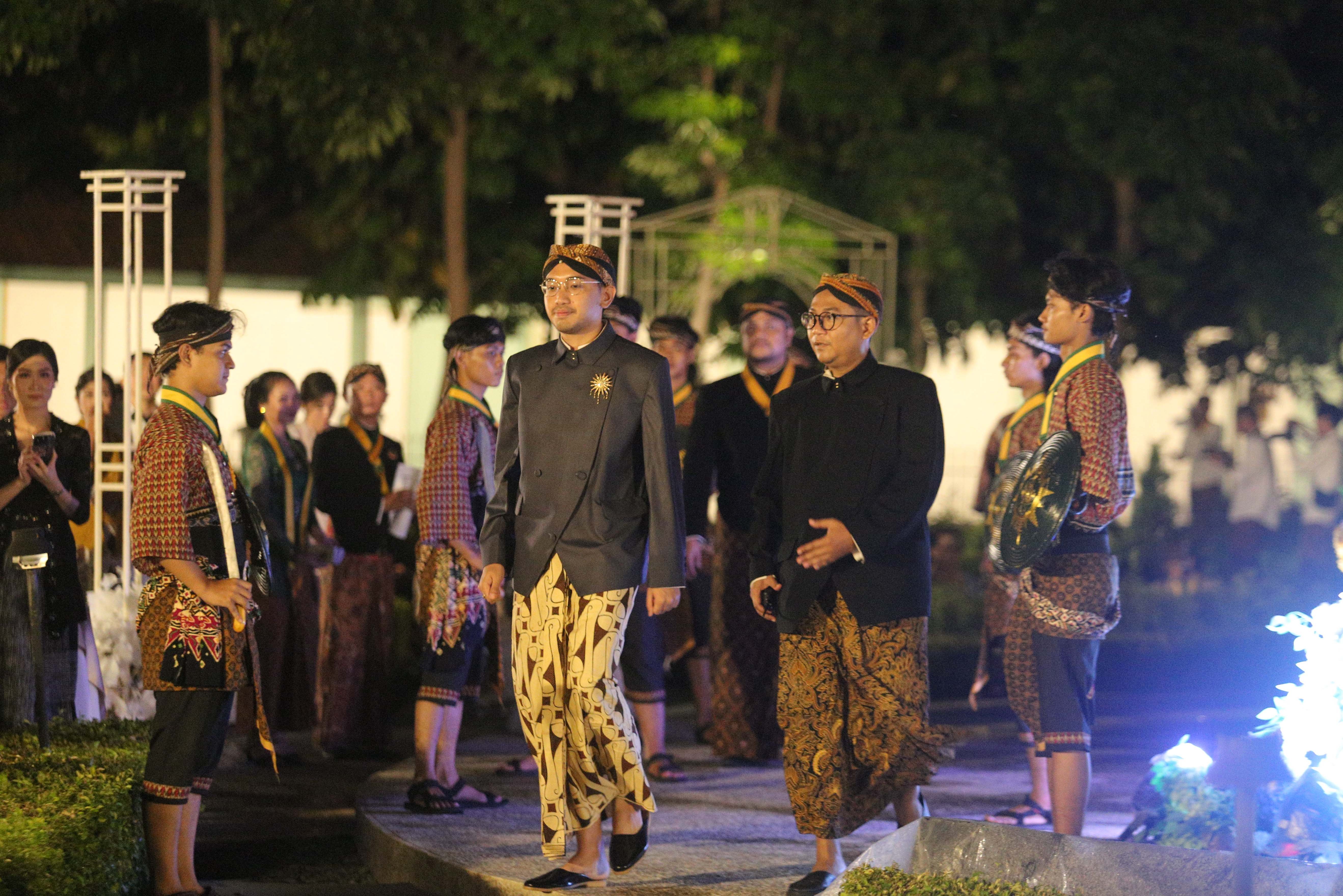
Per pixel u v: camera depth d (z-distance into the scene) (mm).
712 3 45625
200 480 13070
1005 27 47438
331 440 21062
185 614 12961
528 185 48562
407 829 15375
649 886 13219
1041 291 48000
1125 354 50500
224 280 49406
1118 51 43844
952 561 35656
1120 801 17797
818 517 12992
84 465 16547
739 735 19172
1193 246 45094
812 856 14391
